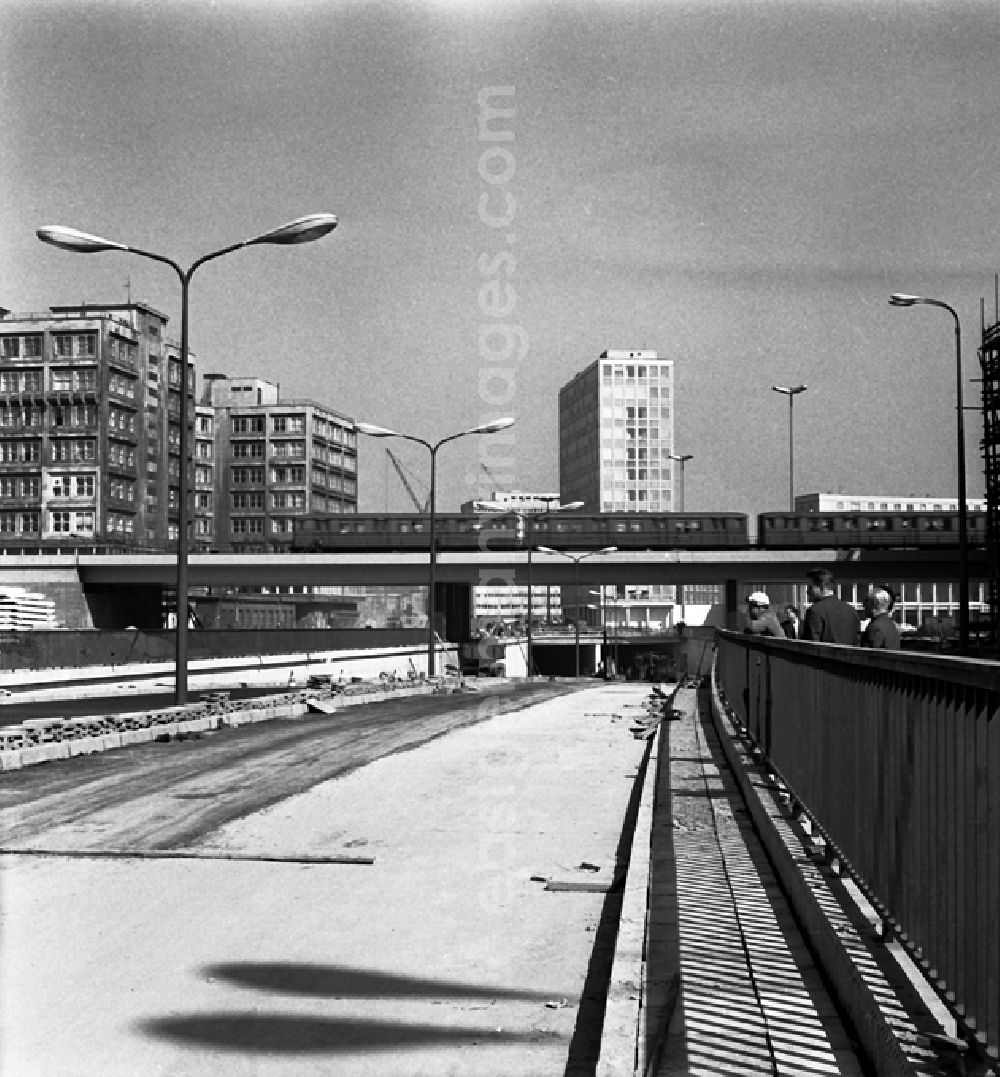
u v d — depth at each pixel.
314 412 155.50
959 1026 3.62
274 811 10.73
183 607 20.72
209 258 20.75
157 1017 5.09
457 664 77.19
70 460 114.06
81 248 20.12
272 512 153.00
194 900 7.26
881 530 73.56
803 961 5.12
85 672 37.28
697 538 75.69
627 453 194.25
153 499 124.81
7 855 8.71
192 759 14.98
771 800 8.45
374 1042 4.76
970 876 3.54
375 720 22.23
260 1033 4.89
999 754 3.26
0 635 39.69
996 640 59.22
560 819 10.23
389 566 76.19
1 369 115.06
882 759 4.86
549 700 30.83
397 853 8.73
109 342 115.44
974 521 72.38
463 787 12.30
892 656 4.48
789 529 74.31
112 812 10.68
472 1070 4.45
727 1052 4.04
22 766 14.10
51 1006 5.26
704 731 17.42
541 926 6.60
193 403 138.12
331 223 19.80
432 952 6.07
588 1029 4.89
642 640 107.38
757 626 12.85
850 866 5.59
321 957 5.99
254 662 48.84
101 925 6.64
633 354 196.50
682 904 6.16
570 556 75.38
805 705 7.32
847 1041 4.14
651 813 9.29
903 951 4.59
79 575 78.44
